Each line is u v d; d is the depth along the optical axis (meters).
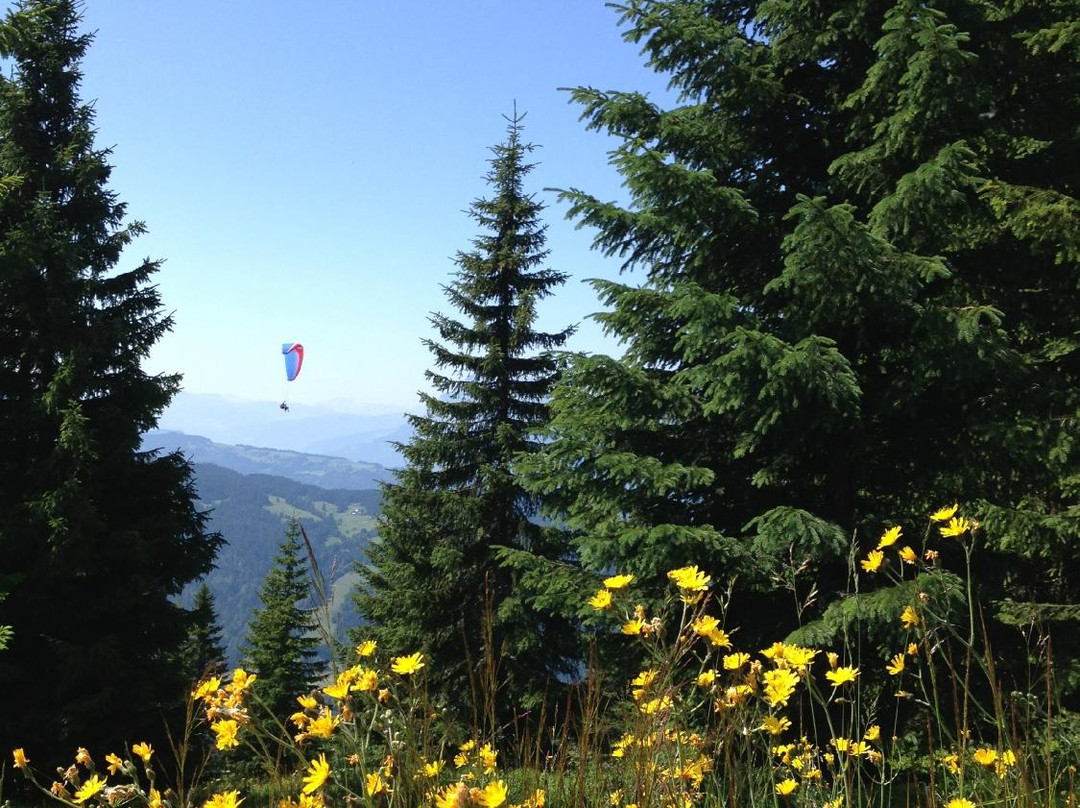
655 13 6.23
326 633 1.62
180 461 11.68
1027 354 6.13
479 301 15.61
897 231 5.59
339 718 1.51
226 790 1.73
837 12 5.94
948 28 4.98
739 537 6.36
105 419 10.63
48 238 10.44
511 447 13.91
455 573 13.26
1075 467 5.34
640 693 1.84
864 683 5.06
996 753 1.85
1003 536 5.63
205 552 11.70
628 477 6.07
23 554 9.68
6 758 9.01
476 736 1.83
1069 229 5.29
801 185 6.73
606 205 6.39
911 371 5.66
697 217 6.09
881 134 6.03
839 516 5.98
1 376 10.61
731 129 6.75
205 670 1.70
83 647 9.65
